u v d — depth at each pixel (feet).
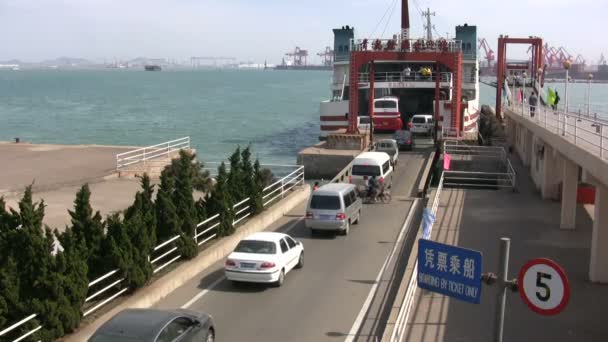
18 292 44.04
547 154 101.14
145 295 54.13
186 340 40.93
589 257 70.79
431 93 204.23
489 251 73.05
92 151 140.77
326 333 49.26
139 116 345.72
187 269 62.34
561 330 50.37
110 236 53.83
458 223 86.63
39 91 613.93
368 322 51.60
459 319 51.80
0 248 46.78
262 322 51.39
